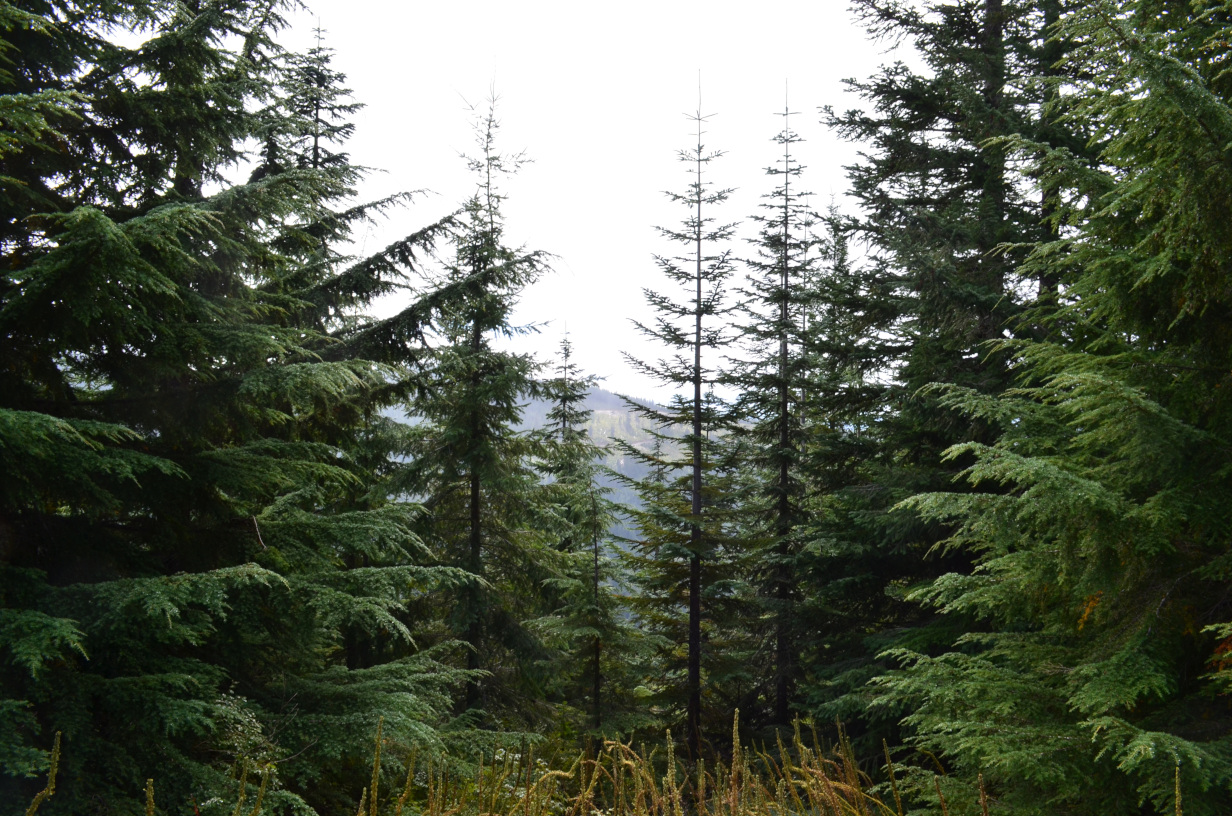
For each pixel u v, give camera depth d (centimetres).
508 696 1374
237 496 708
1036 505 495
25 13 468
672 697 1523
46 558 573
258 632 648
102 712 501
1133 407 471
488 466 1298
